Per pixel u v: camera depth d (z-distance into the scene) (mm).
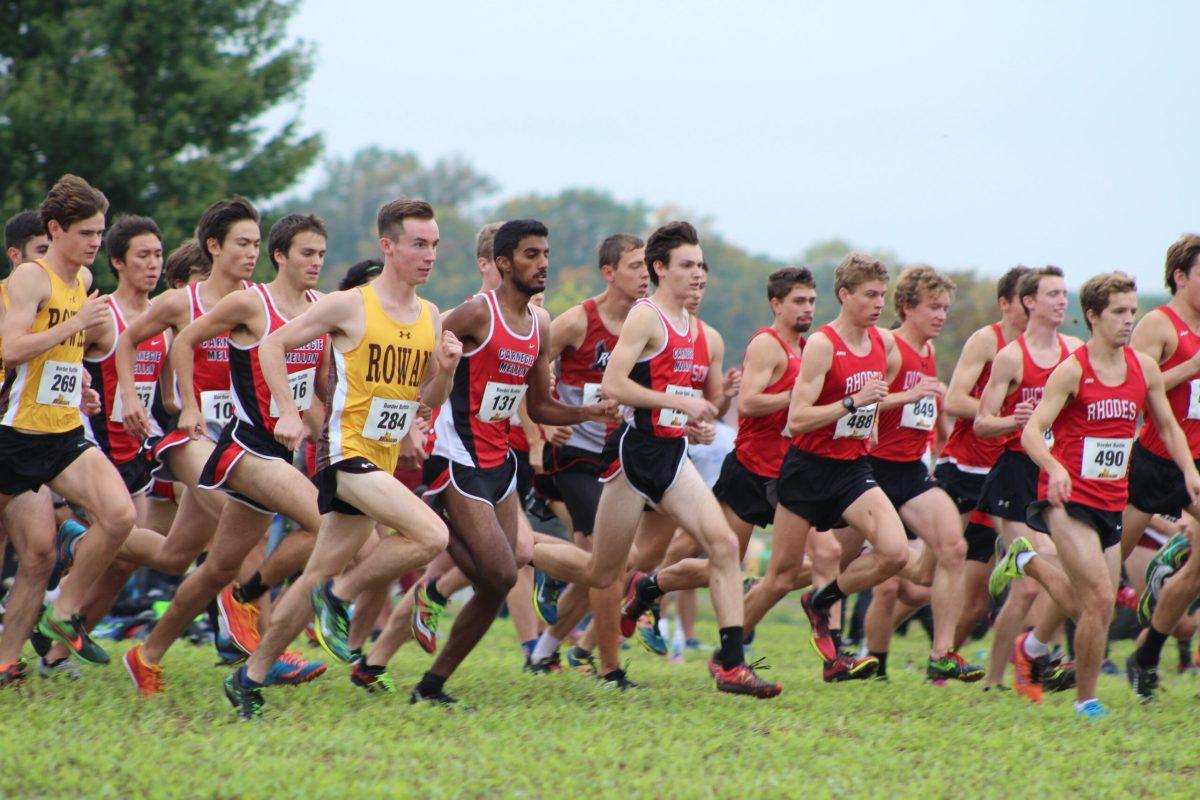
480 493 23766
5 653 23516
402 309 21969
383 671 24906
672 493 25594
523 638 32938
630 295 29734
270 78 86062
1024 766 20438
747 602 29906
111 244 27859
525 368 24547
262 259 86500
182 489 28828
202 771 17922
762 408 30016
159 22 80062
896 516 27797
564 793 17547
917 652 42781
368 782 17812
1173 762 21391
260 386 23438
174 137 80750
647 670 31922
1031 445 24766
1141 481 29422
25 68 77062
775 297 30969
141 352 27969
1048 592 26641
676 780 18484
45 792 17094
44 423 23250
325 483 21578
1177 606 28000
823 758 20266
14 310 22938
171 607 23625
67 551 26047
